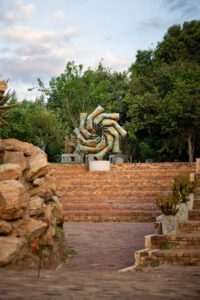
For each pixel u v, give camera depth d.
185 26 60.91
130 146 54.72
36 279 7.59
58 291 6.54
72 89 50.97
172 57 59.44
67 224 23.36
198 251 12.05
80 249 14.91
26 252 10.57
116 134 34.50
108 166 31.94
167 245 12.95
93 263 12.70
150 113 45.34
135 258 12.12
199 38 58.81
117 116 34.81
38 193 12.55
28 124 50.06
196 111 41.81
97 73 56.31
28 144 13.27
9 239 10.16
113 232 19.44
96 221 24.78
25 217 11.16
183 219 15.67
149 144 49.44
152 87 50.59
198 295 6.56
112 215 24.89
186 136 44.09
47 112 57.44
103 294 6.43
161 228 14.03
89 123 34.81
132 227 21.52
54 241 12.65
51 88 53.06
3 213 10.56
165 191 27.73
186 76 48.53
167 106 43.25
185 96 42.12
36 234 11.05
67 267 12.14
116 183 29.58
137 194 27.95
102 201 27.56
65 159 45.56
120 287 7.04
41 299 5.96
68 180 30.25
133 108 45.53
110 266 12.26
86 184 29.75
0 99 14.34
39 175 12.82
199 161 29.81
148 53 62.50
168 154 51.41
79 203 27.58
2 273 8.39
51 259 11.67
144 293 6.61
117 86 56.25
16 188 10.74
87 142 34.59
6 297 6.02
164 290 6.90
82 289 6.75
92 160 33.09
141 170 30.80
